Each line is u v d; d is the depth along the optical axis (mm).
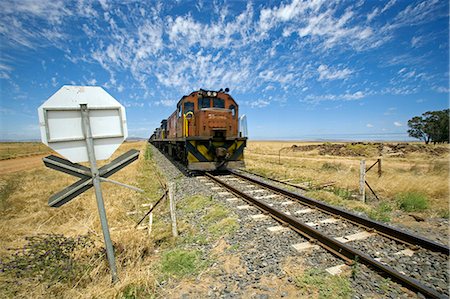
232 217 5598
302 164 17609
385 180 8711
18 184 9836
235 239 4465
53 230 5352
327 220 5414
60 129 2791
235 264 3619
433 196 7117
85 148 2965
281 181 10375
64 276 3170
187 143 11586
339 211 5586
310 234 4438
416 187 7512
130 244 4012
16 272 3164
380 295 2826
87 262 3523
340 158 23766
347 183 9070
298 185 9656
